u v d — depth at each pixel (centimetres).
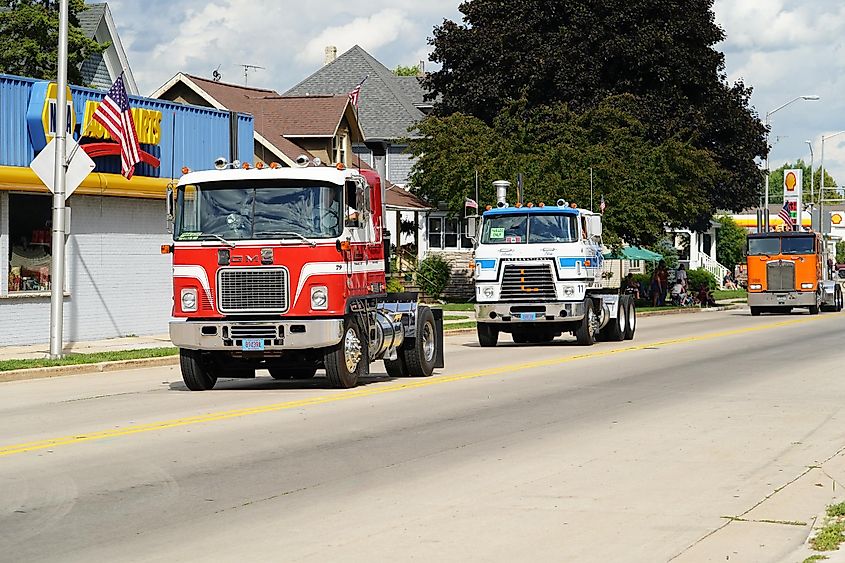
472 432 1666
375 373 2594
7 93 3105
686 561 961
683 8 6912
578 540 1031
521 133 6284
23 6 4378
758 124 7444
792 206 9419
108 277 3484
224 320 2148
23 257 3219
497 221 3516
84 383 2441
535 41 6831
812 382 2370
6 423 1761
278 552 987
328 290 2133
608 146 6100
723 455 1477
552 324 3519
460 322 4569
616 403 2009
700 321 5150
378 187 2369
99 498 1205
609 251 6450
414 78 8819
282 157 5784
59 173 2758
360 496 1220
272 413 1859
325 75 8331
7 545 1012
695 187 6275
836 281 6600
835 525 1048
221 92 6222
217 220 2164
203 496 1218
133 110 3472
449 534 1052
